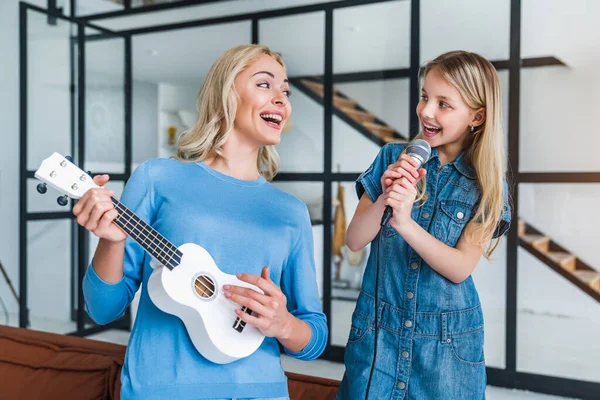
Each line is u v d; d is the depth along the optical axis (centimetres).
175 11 450
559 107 347
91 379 149
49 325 458
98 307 110
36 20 418
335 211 397
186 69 662
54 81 433
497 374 355
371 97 385
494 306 357
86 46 452
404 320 122
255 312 108
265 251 118
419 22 369
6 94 514
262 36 419
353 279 393
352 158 392
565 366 339
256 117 121
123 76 480
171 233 113
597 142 338
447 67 123
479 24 357
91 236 467
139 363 108
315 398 139
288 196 129
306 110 406
